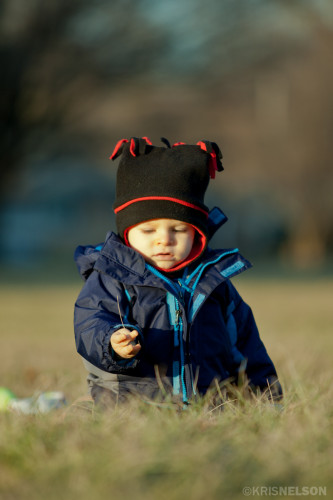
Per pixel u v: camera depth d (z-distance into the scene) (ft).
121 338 13.66
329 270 122.31
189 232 16.07
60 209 178.50
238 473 10.08
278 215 169.89
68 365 27.78
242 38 108.27
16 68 98.94
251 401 15.72
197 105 124.47
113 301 15.49
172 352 15.55
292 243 163.12
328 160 145.28
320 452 11.22
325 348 29.71
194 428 12.21
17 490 9.86
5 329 45.60
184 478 9.83
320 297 69.05
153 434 11.32
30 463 10.64
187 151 16.35
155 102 119.85
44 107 106.52
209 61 109.50
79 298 15.71
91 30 99.76
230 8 103.81
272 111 142.31
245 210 170.40
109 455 10.43
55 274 110.73
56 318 52.80
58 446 11.23
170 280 15.81
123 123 119.75
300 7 112.47
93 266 16.30
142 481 9.82
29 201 170.60
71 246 174.29
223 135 139.95
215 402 15.39
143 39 101.76
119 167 16.55
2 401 19.08
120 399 15.16
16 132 108.68
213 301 16.37
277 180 148.66
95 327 14.70
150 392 15.26
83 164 164.55
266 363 16.90
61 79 102.83
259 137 143.84
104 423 12.26
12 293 77.97
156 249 15.85
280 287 84.94
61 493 9.47
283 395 15.83
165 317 15.60
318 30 119.34
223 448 11.09
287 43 116.57
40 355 31.86
